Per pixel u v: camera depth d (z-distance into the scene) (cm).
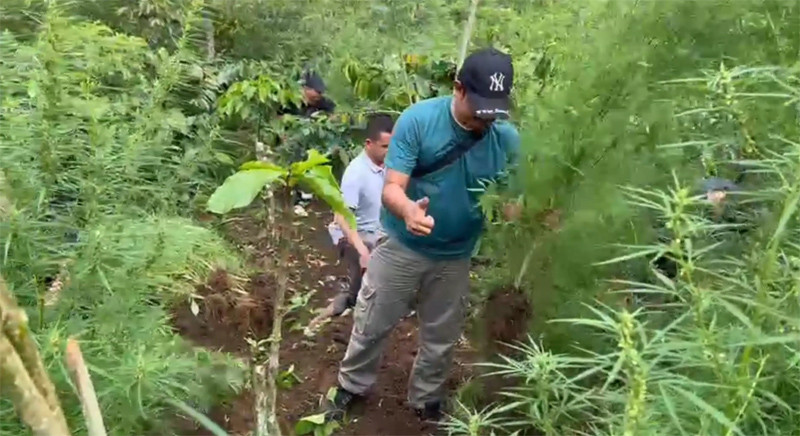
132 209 293
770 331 185
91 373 259
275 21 646
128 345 273
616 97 303
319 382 423
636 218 286
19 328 119
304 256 566
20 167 269
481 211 330
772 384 185
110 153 287
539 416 222
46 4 306
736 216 250
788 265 190
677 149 287
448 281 345
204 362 342
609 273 296
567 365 223
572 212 305
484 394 330
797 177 171
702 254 223
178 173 360
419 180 322
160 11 567
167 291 326
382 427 386
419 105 315
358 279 460
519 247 327
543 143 312
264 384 225
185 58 360
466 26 498
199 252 324
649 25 300
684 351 187
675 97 291
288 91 578
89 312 272
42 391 120
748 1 283
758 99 241
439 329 355
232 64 620
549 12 441
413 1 595
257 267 453
